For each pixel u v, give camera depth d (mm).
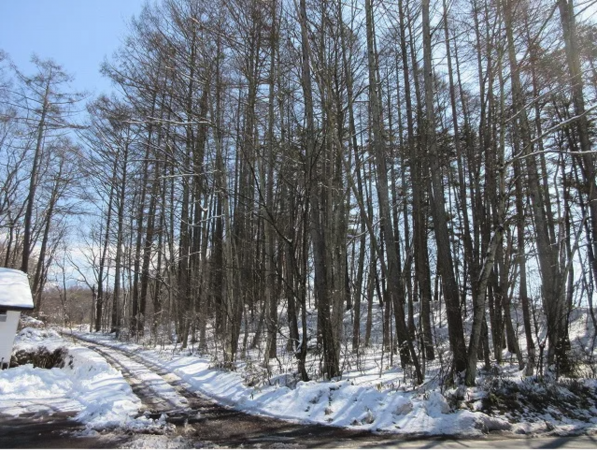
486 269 8648
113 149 22125
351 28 11094
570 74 10406
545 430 6945
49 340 17219
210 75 13312
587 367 10859
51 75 23984
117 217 28422
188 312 18969
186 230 21453
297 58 11773
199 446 6000
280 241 13070
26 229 23875
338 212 11492
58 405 8508
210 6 13125
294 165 12672
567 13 10500
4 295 12344
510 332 12516
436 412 7250
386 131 16438
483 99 10398
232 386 9930
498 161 9109
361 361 12453
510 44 9023
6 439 6207
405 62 13602
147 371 12602
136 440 6188
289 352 14586
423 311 13000
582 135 11742
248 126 13219
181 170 15281
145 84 13805
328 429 6840
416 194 12984
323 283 10102
